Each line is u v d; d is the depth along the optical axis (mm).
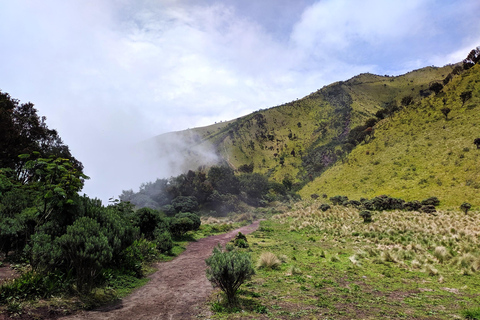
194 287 9609
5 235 9531
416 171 59344
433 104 81062
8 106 26719
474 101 68062
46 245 7938
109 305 7426
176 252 17219
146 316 6629
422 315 6707
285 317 6344
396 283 10414
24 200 12961
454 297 8578
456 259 13805
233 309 6910
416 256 14789
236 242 20141
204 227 34344
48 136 32656
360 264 13711
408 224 27250
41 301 6480
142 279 10633
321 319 6207
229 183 80625
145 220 17844
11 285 6449
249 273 7520
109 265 10141
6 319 5387
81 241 7656
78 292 7445
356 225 29766
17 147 27000
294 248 19031
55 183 10586
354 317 6414
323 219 36844
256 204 80688
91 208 10844
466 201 39750
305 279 10578
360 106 191000
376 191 60375
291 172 137875
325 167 111438
